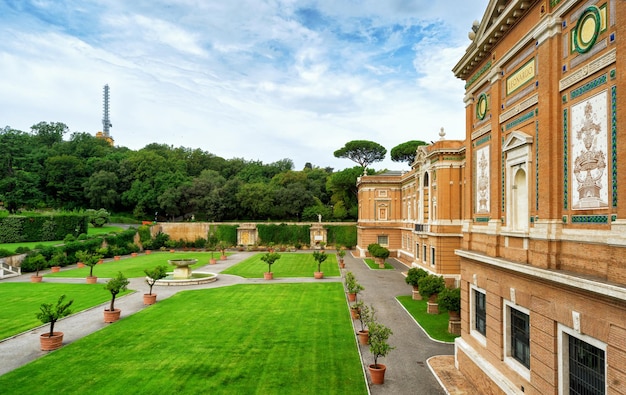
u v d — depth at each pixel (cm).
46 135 10100
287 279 3719
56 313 1781
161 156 9419
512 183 1273
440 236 3144
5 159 7638
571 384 952
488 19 1374
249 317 2320
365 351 1772
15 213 6281
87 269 4378
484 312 1448
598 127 885
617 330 780
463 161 3125
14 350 1766
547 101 1048
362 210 5719
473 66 1605
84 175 8469
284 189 7975
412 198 4722
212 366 1580
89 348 1786
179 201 8131
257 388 1388
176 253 6272
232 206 7931
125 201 8394
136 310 2508
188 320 2256
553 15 1037
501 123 1368
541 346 1040
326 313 2416
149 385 1406
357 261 5156
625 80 792
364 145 8850
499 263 1235
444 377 1505
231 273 4128
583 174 935
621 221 796
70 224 5856
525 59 1205
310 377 1482
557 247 1016
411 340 1939
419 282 2469
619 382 776
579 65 954
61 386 1395
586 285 836
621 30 803
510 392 1156
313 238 6994
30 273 4103
